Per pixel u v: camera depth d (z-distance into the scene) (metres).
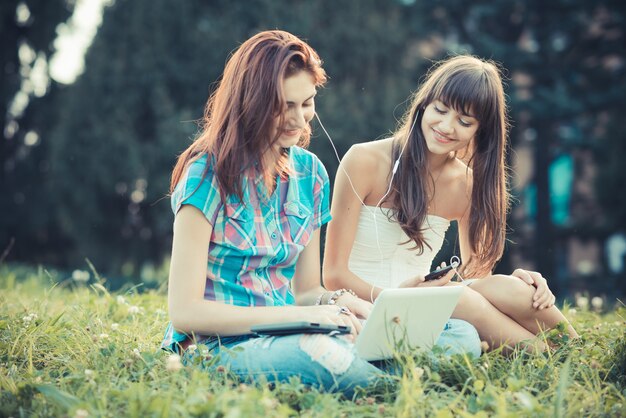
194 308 3.13
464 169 4.38
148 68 16.41
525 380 3.08
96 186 16.36
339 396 2.87
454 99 3.93
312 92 3.27
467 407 2.80
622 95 17.53
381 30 17.19
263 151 3.25
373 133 16.28
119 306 4.64
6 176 19.88
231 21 16.70
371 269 4.30
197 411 2.49
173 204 3.28
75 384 2.91
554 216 21.22
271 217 3.39
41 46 19.80
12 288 6.56
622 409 2.82
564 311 4.97
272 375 3.00
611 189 17.86
